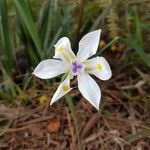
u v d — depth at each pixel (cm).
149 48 24
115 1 24
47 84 22
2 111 21
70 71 18
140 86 22
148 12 25
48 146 20
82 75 18
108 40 24
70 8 24
